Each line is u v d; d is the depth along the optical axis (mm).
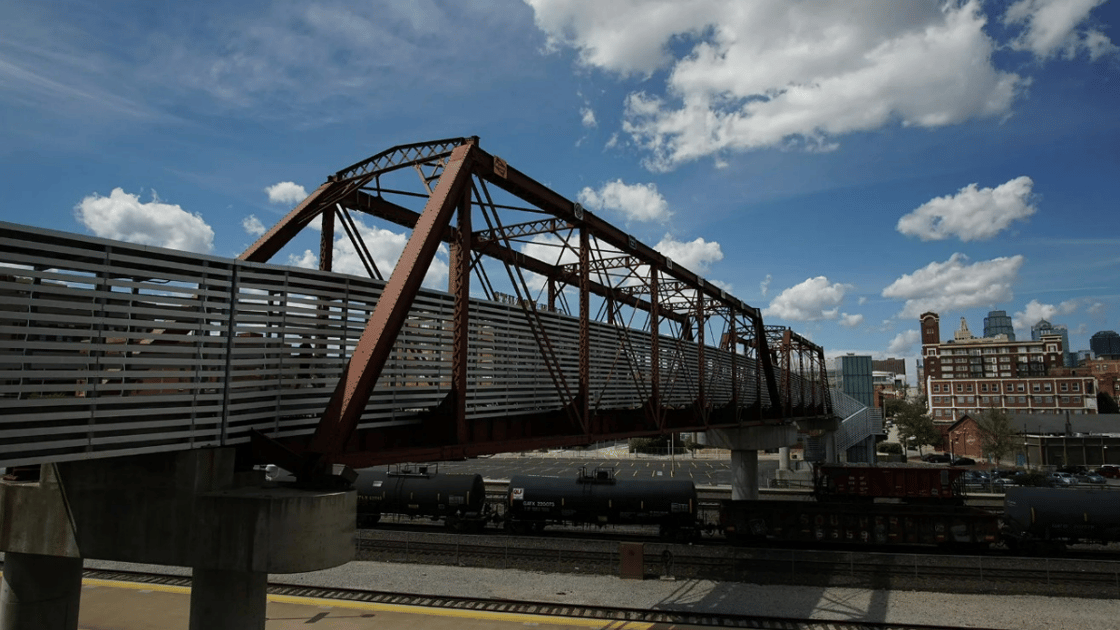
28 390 8820
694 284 34531
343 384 12469
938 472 37656
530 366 20703
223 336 11680
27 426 9117
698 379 35438
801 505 34031
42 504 12141
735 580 25938
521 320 20484
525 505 33906
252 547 10789
